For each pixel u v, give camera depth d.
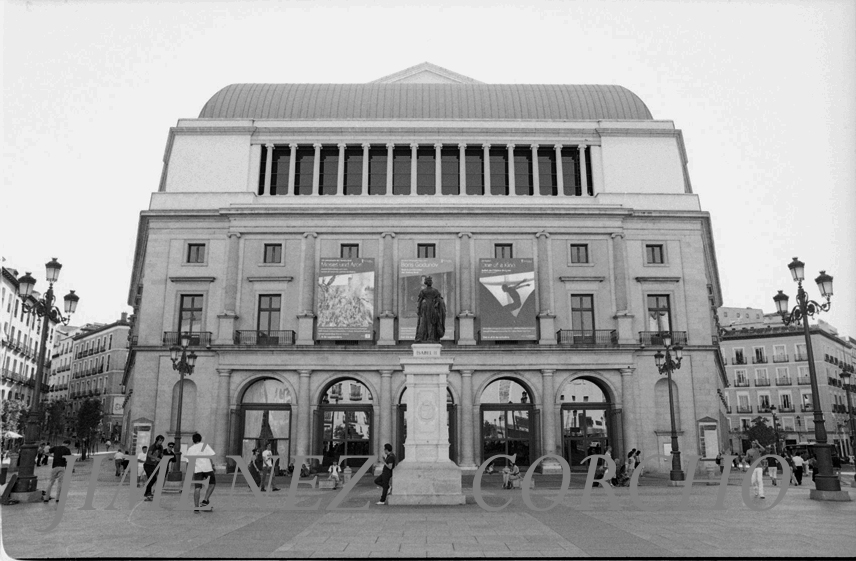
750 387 86.12
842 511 17.67
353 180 49.75
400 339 43.84
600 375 43.06
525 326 43.62
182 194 47.03
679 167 48.91
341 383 43.78
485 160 49.25
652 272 45.94
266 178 48.69
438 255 45.75
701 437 42.88
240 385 42.84
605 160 48.81
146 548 11.39
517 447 43.00
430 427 19.44
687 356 44.16
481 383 42.94
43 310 22.28
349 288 44.22
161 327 44.31
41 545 11.74
